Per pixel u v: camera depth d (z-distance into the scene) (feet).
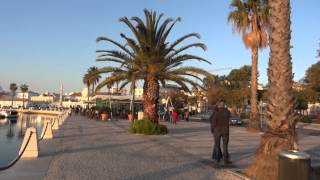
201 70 78.07
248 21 94.17
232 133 89.71
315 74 167.53
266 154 30.76
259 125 95.55
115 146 53.78
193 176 31.48
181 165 37.14
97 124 119.65
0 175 30.86
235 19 95.30
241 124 145.38
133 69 77.56
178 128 105.81
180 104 241.96
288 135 30.78
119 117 175.32
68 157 41.75
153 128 77.05
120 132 82.79
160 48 77.41
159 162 38.86
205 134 81.46
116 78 77.77
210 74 77.82
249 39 94.22
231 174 32.55
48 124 67.15
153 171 33.40
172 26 78.18
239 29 95.30
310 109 268.62
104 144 56.39
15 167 34.81
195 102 288.92
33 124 225.56
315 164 37.19
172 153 46.70
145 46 76.13
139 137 70.23
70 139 64.64
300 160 21.13
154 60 76.84
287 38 31.68
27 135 42.52
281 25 31.65
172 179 30.01
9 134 141.38
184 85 80.79
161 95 229.86
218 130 39.52
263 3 94.02
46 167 34.88
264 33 94.12
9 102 602.03
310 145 62.90
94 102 278.05
